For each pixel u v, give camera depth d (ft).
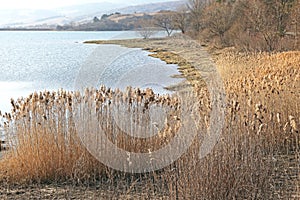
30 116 21.36
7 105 50.96
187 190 15.34
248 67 45.68
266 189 16.56
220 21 102.58
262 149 20.48
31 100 21.35
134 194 17.65
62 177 20.34
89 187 19.11
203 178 15.60
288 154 22.95
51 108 20.94
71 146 20.66
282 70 34.19
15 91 63.87
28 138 20.75
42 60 117.39
